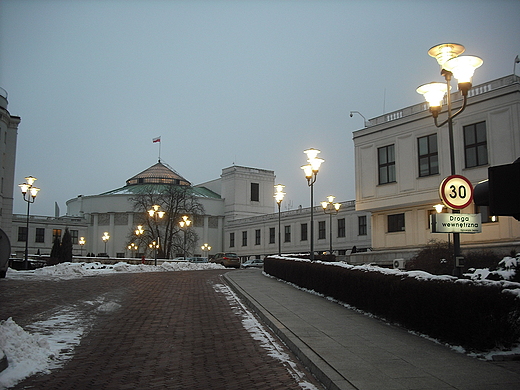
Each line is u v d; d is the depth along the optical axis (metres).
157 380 7.10
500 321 8.18
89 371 7.57
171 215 71.69
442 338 9.11
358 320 11.80
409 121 31.00
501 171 7.14
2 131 47.62
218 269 45.19
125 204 86.88
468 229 10.34
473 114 27.34
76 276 28.30
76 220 89.12
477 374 7.00
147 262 55.97
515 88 25.52
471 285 8.67
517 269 12.15
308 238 69.75
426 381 6.62
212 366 7.89
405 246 31.52
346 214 63.16
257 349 9.12
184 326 11.59
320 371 7.15
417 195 30.14
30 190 38.19
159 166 98.50
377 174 32.94
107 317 12.84
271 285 21.56
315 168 23.64
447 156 28.52
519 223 24.83
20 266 39.78
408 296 10.32
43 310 13.82
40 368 7.62
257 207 91.94
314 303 15.06
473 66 10.71
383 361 7.73
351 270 14.23
